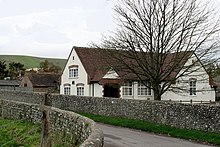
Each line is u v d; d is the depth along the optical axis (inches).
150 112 954.1
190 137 771.4
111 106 1090.1
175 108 878.4
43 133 680.4
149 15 1180.5
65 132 629.9
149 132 866.1
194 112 828.0
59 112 682.2
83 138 498.3
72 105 1253.1
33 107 929.5
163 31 1173.7
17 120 984.3
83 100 1204.5
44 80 2672.2
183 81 1400.1
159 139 753.0
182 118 857.5
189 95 1808.6
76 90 1961.1
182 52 1193.4
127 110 1031.0
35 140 730.2
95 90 1835.6
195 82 1724.9
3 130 903.7
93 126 449.7
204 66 1189.1
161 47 1176.2
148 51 1186.6
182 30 1173.7
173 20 1180.5
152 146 659.4
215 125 776.9
